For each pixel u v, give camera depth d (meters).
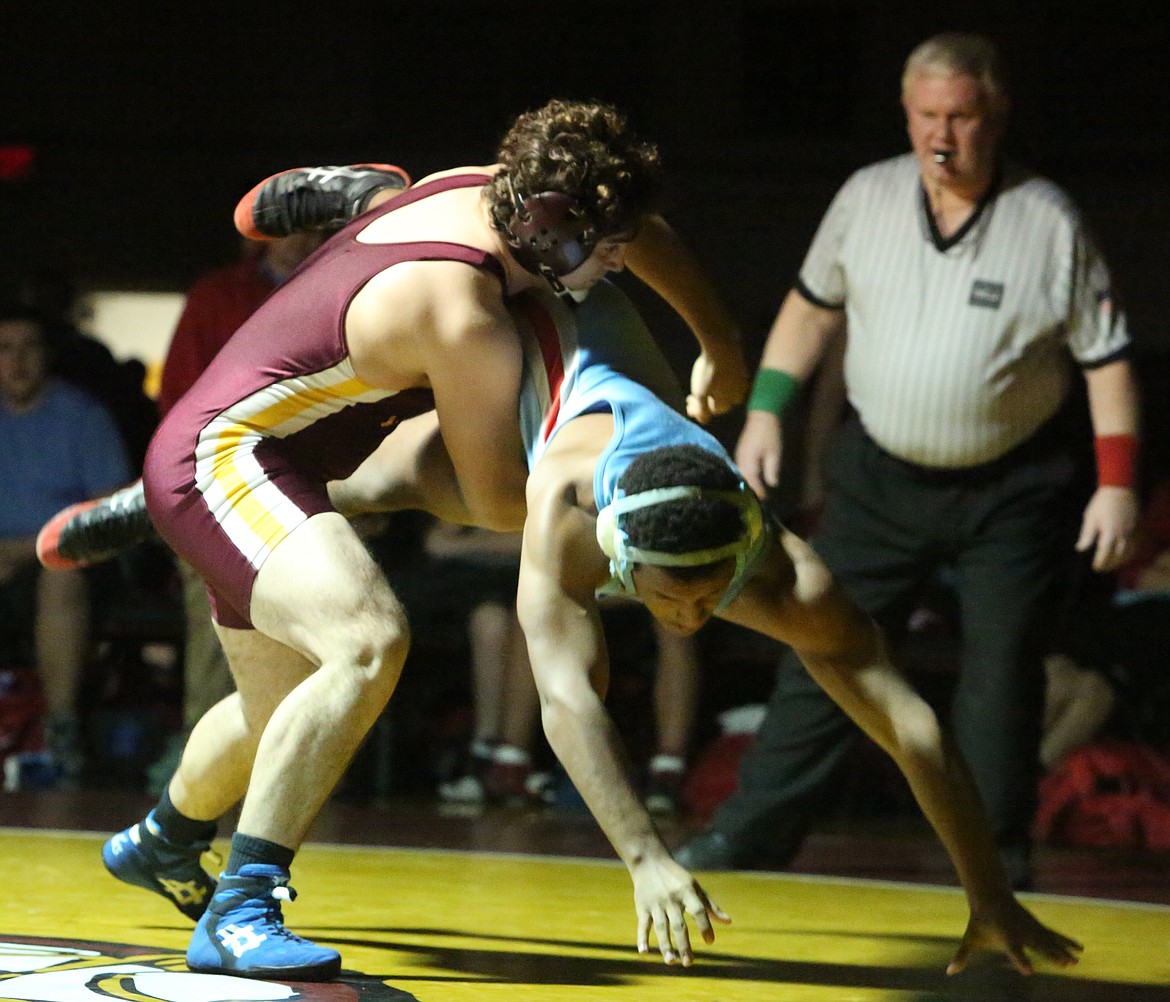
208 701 16.75
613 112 8.34
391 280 8.23
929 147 12.27
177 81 33.22
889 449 12.85
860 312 12.82
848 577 13.09
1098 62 31.50
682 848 14.32
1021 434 12.65
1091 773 17.38
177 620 19.89
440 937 9.69
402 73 33.81
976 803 7.90
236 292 17.38
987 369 12.39
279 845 7.92
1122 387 12.56
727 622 19.14
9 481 19.95
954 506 12.78
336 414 8.59
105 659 21.56
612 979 8.53
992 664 12.68
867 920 10.97
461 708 20.59
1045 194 12.52
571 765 7.37
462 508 9.53
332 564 8.01
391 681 7.96
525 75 33.72
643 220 8.44
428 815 17.30
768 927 10.53
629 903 11.34
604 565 7.70
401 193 8.88
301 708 7.87
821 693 13.04
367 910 10.64
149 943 8.98
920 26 32.12
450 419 8.41
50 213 33.34
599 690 7.64
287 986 7.70
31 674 20.66
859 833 16.97
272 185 9.57
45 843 13.47
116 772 20.23
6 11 33.19
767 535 7.82
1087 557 18.20
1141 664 17.88
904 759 7.96
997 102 12.21
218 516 8.27
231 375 8.49
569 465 7.80
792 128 32.72
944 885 12.91
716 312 9.71
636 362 8.62
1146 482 21.89
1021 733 12.70
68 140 33.28
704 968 9.00
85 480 20.14
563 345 8.48
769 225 32.00
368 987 7.88
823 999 8.25
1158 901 12.48
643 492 7.40
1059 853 15.95
